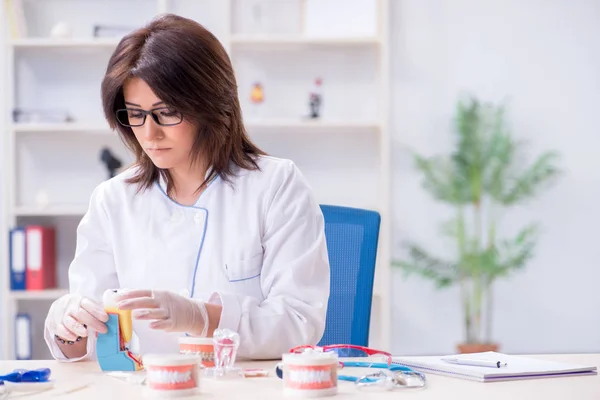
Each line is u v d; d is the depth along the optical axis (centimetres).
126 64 144
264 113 398
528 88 411
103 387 116
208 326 135
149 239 161
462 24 409
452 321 411
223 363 126
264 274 156
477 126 397
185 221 161
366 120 395
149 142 148
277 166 164
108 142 398
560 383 118
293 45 390
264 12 389
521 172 412
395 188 409
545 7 410
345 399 106
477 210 404
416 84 408
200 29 150
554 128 412
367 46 398
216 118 151
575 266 414
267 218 158
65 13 396
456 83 409
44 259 373
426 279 411
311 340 147
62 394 111
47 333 143
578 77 411
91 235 167
